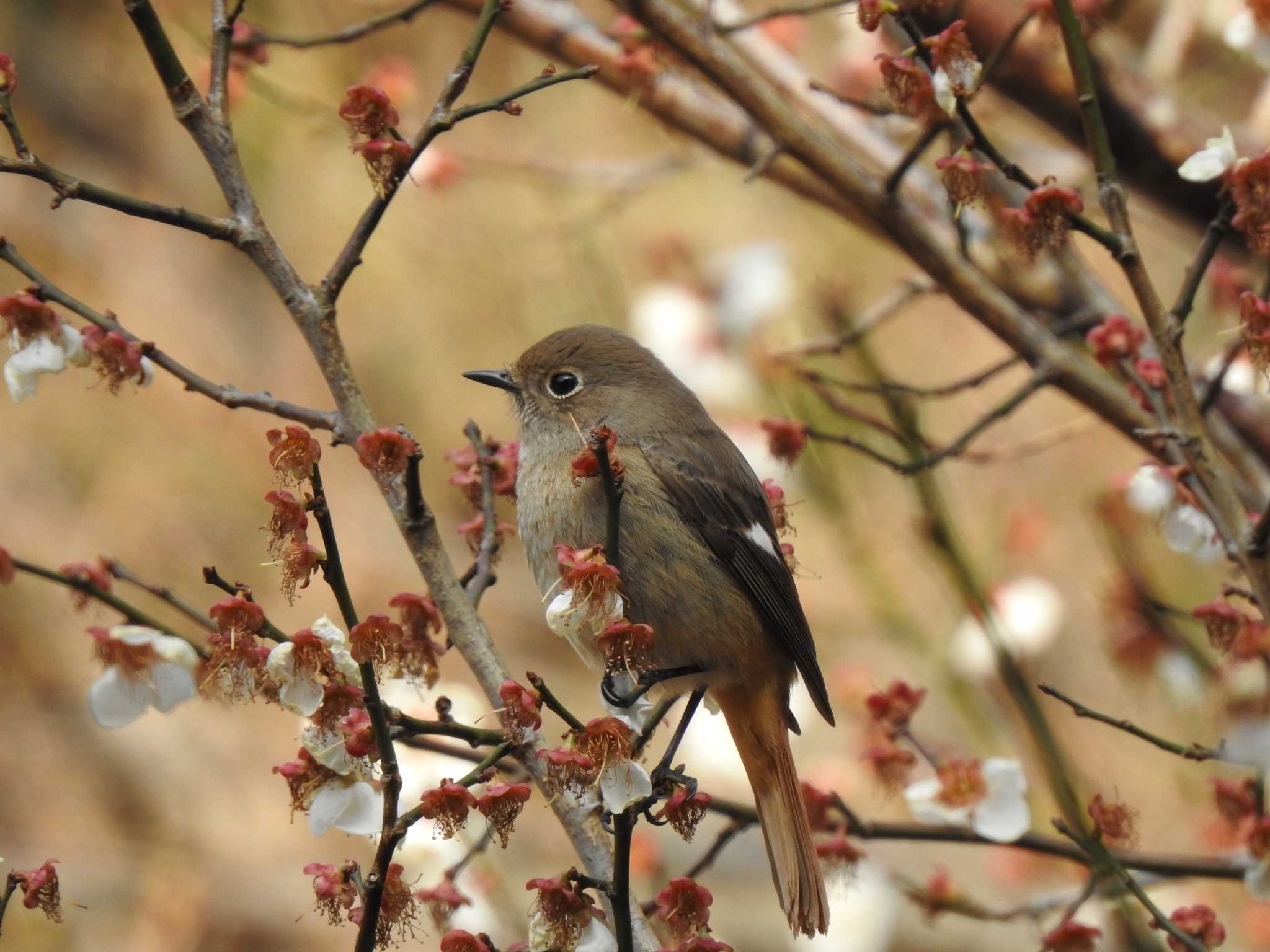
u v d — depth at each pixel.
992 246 8.37
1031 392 7.63
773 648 7.77
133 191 17.45
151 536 16.61
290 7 13.12
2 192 17.11
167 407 17.20
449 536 16.75
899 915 10.55
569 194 13.52
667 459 7.76
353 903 5.13
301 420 5.98
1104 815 6.44
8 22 16.95
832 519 9.80
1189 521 6.69
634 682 7.10
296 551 5.09
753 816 7.10
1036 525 10.01
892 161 8.91
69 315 16.59
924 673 11.81
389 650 5.11
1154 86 8.62
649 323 10.52
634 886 8.10
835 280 12.05
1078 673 11.98
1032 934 10.70
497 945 7.29
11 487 16.53
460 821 4.91
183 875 15.09
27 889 5.15
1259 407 8.41
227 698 5.09
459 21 13.70
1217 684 7.03
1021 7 8.24
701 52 7.59
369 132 5.86
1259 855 6.44
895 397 8.09
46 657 16.17
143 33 5.95
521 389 8.26
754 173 7.69
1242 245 8.74
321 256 16.39
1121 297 12.78
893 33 8.21
